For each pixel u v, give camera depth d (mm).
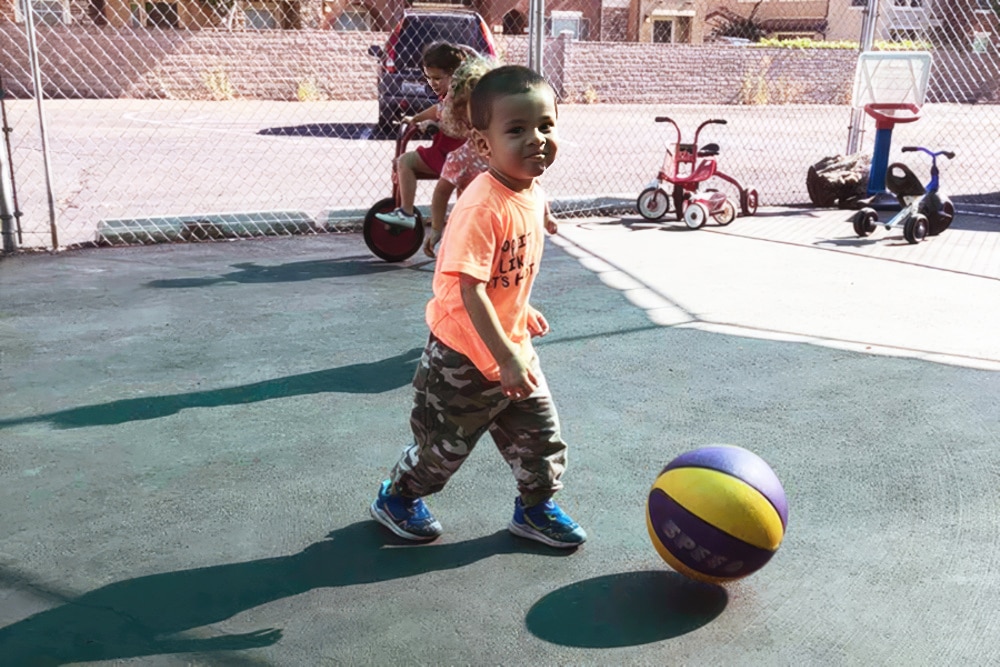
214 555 2873
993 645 2453
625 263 7113
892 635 2494
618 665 2365
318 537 2994
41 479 3359
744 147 16078
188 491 3291
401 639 2467
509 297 2635
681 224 8922
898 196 8148
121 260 6918
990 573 2805
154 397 4176
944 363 4773
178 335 5102
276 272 6617
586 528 3072
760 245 7914
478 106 2439
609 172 12555
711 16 33375
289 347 4930
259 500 3232
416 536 2967
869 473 3488
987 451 3693
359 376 4508
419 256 7199
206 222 7750
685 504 2535
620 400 4223
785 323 5488
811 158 14719
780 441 3779
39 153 12672
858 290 6312
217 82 22375
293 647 2426
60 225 8109
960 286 6457
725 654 2412
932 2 24828
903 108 9766
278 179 11164
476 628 2520
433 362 2691
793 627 2531
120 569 2779
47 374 4449
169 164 12102
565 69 24641
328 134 15977
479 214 2467
